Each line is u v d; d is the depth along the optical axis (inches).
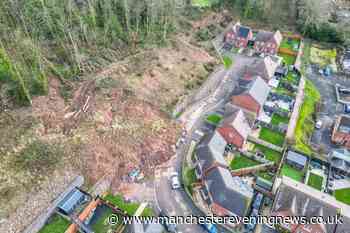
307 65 2987.2
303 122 2322.8
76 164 1712.6
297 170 1990.7
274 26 3435.0
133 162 1884.8
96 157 1784.0
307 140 2209.6
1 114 1723.7
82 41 2373.3
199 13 3282.5
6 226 1400.1
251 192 1755.7
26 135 1684.3
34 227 1451.8
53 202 1552.7
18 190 1502.2
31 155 1626.5
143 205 1713.8
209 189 1708.9
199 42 2965.1
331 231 1513.3
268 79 2600.9
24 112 1777.8
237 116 2062.0
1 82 1786.4
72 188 1628.9
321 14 3267.7
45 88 1895.9
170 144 2050.9
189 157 1999.3
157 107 2165.4
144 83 2269.9
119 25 2586.1
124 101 2064.5
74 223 1515.7
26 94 1761.8
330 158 2021.4
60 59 2159.2
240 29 3063.5
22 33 2082.9
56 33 2225.6
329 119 2410.2
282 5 3597.4
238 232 1620.3
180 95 2329.0
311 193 1672.0
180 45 2802.7
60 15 2207.2
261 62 2628.0
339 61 3043.8
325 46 3248.0
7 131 1668.3
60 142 1743.4
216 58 2839.6
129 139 1931.6
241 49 3068.4
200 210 1705.2
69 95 1969.7
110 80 2144.4
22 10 2119.8
